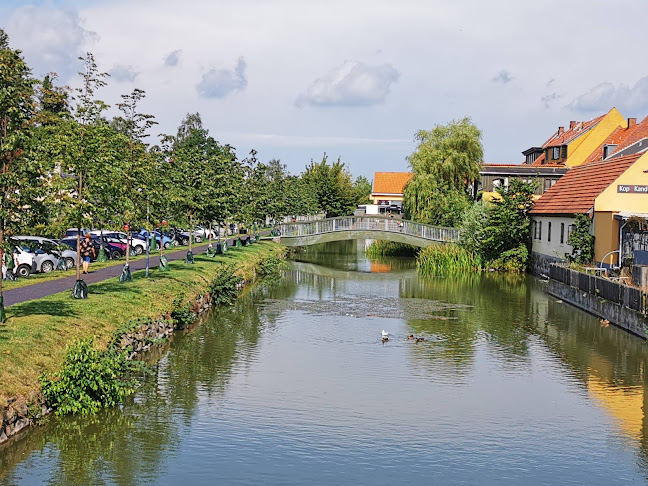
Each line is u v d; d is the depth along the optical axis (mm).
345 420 16844
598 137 78125
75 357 16344
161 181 35000
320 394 18859
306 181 100500
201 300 30750
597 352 24328
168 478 13266
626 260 33500
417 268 53500
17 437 14273
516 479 13727
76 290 23031
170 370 20797
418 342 25688
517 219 52844
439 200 64062
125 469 13547
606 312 30266
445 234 57312
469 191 75188
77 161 23438
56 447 14469
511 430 16438
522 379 20859
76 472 13312
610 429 16641
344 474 13734
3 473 13133
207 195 39125
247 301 35188
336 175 103125
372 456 14680
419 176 65438
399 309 33500
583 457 14914
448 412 17641
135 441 15000
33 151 18797
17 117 18203
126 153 30812
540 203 51625
